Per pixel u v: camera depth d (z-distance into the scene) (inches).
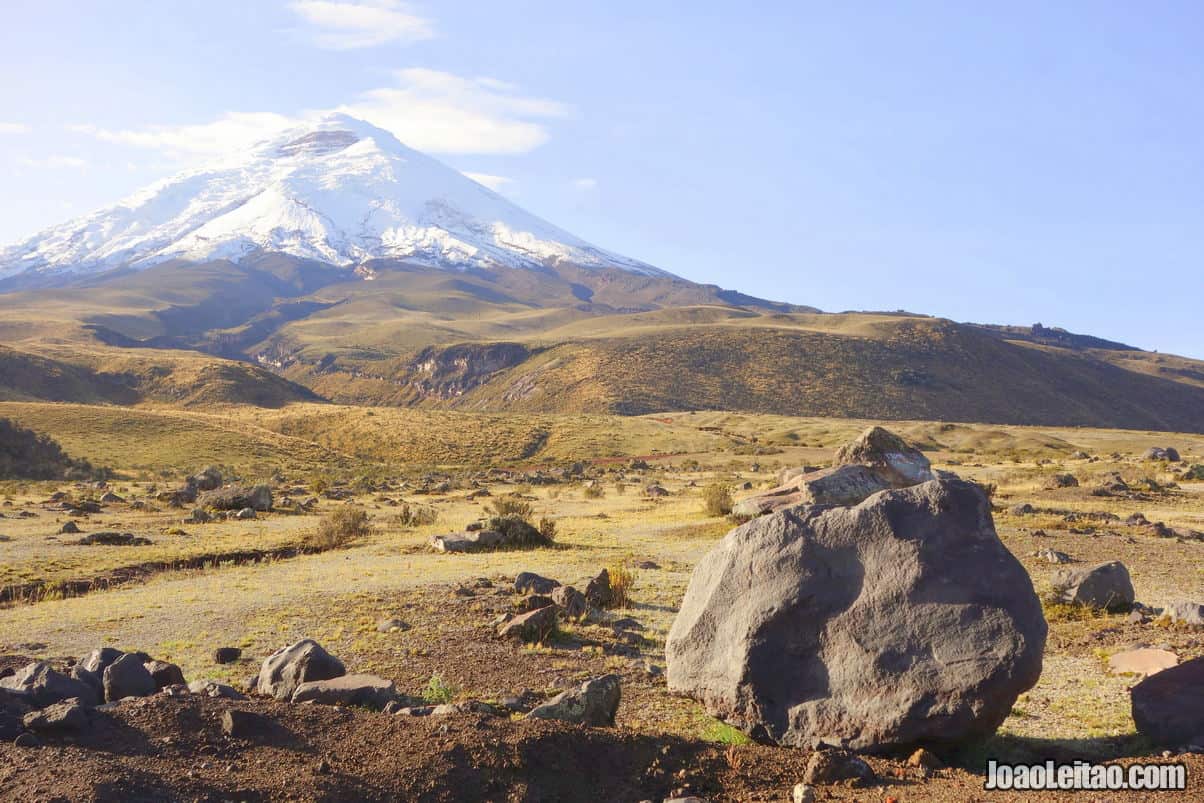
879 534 420.8
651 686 541.3
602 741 361.1
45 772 310.0
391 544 1328.7
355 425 5285.4
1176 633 631.8
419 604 784.3
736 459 3882.9
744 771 359.3
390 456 4707.2
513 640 654.5
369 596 823.7
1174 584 881.5
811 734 394.6
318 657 474.0
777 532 445.4
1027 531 1223.5
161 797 304.0
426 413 5674.2
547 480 3068.4
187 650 634.2
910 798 330.6
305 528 1598.2
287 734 358.0
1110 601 735.1
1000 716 370.6
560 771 342.6
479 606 769.6
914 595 398.9
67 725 340.2
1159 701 395.5
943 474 1413.6
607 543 1302.9
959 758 384.5
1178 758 353.4
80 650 635.5
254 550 1282.0
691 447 4569.4
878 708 381.7
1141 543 1132.5
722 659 434.3
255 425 5310.0
